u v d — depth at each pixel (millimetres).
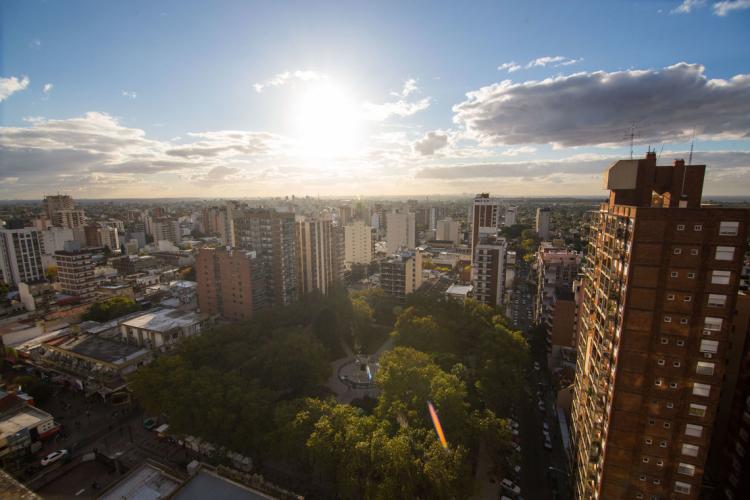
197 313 132625
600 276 60406
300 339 98000
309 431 67688
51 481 70938
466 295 153500
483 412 75000
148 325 112062
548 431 86062
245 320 115875
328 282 166750
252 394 74688
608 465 50000
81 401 97125
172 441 80938
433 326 103875
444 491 56312
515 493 68375
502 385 84688
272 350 93312
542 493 69688
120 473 72750
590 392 61125
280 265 138750
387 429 68875
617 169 57312
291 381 91188
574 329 107125
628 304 46656
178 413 72500
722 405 69688
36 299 149500
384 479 58188
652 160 56281
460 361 96875
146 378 80375
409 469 58281
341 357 121000
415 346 101500
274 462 75062
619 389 48250
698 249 43250
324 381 97438
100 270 180625
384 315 143500
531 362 116250
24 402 85188
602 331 56062
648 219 44719
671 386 46094
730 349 68875
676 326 45062
